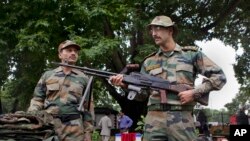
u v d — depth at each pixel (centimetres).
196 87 441
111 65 2147
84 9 1636
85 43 1614
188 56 458
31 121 471
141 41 2025
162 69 459
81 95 582
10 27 1770
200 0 2098
